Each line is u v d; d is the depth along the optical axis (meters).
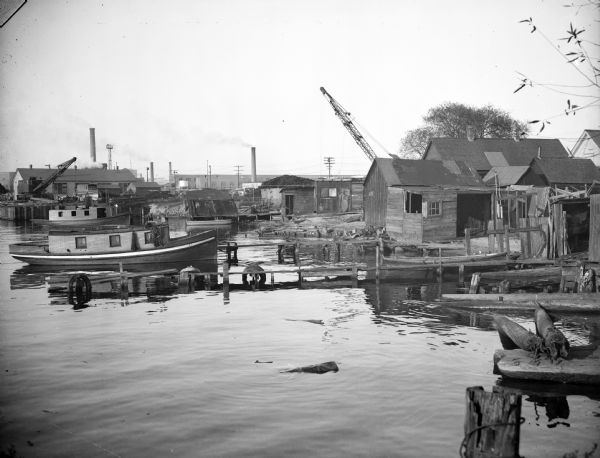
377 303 23.28
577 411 11.61
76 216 63.28
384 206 45.25
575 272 23.56
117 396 12.77
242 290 27.19
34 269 36.53
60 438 10.70
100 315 21.55
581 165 49.22
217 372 14.38
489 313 20.88
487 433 8.79
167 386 13.38
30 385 13.50
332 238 44.00
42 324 20.05
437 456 9.77
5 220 88.69
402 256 36.69
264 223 72.19
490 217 44.00
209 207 74.75
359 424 11.10
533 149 58.59
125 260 37.16
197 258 38.44
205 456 9.93
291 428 10.98
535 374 13.08
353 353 15.86
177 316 21.20
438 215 39.16
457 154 56.34
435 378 13.65
